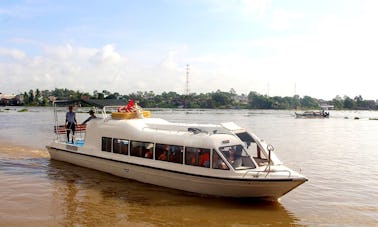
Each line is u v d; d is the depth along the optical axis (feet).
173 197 50.52
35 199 49.26
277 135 160.45
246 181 45.73
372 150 109.19
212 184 48.26
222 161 47.62
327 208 48.29
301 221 43.16
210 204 47.98
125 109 64.59
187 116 377.30
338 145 122.21
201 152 49.32
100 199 49.67
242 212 45.52
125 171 58.90
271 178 45.09
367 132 186.50
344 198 53.26
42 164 71.36
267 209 47.01
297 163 83.61
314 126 236.84
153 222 41.75
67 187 55.21
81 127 81.46
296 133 173.68
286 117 388.78
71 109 75.25
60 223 40.78
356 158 91.97
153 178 55.06
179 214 44.37
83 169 66.59
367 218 44.57
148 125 59.62
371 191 57.52
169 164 52.70
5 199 48.98
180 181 51.60
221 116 393.91
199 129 53.62
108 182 57.93
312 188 58.85
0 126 178.81
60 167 68.64
